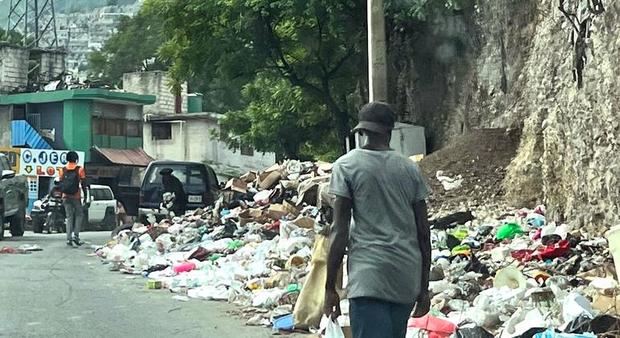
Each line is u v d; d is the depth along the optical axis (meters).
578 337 6.67
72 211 18.72
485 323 7.85
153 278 13.00
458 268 10.73
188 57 29.52
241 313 10.05
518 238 13.33
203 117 53.59
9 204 21.62
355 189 4.96
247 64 28.42
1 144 48.12
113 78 69.50
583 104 13.88
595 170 13.45
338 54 29.50
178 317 9.85
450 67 23.17
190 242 16.28
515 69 19.64
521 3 19.52
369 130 5.13
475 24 21.80
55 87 48.69
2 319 9.55
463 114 22.34
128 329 9.11
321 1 26.22
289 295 10.25
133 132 49.59
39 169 42.47
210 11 27.84
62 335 8.74
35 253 17.08
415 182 5.08
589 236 13.06
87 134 46.66
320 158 38.69
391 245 4.89
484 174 18.72
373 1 13.25
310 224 15.41
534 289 8.55
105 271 14.17
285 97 35.41
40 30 59.78
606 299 8.20
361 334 4.86
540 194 17.19
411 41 24.88
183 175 21.78
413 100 25.11
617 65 12.41
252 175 22.98
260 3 26.45
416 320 7.52
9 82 49.19
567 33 15.50
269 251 13.63
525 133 18.42
